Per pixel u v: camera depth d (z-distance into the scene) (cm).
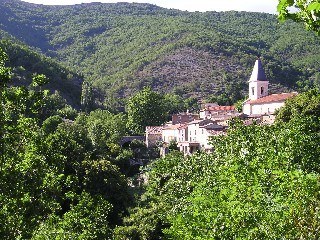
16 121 1143
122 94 16400
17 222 1110
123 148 8056
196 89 16062
